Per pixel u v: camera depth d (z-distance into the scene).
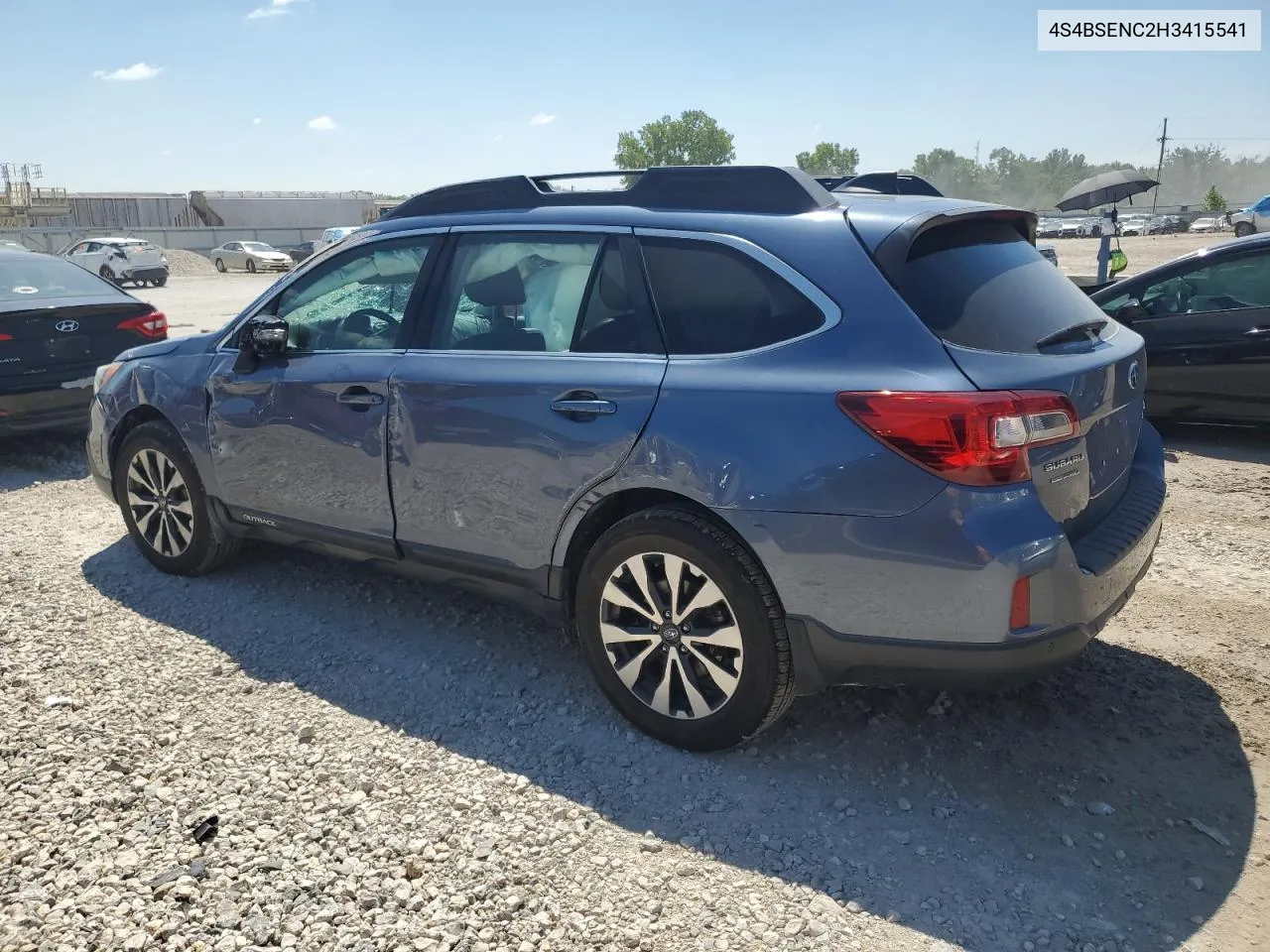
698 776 3.18
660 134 103.31
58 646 4.11
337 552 4.23
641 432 3.16
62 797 3.05
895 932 2.52
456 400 3.60
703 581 3.12
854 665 2.98
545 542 3.47
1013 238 3.49
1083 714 3.54
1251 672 3.84
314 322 4.29
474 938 2.49
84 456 7.70
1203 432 7.79
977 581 2.73
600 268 3.47
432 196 4.13
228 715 3.57
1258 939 2.48
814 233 3.12
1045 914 2.57
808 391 2.91
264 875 2.72
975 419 2.69
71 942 2.46
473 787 3.12
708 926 2.54
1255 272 7.18
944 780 3.15
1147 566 3.35
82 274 8.04
